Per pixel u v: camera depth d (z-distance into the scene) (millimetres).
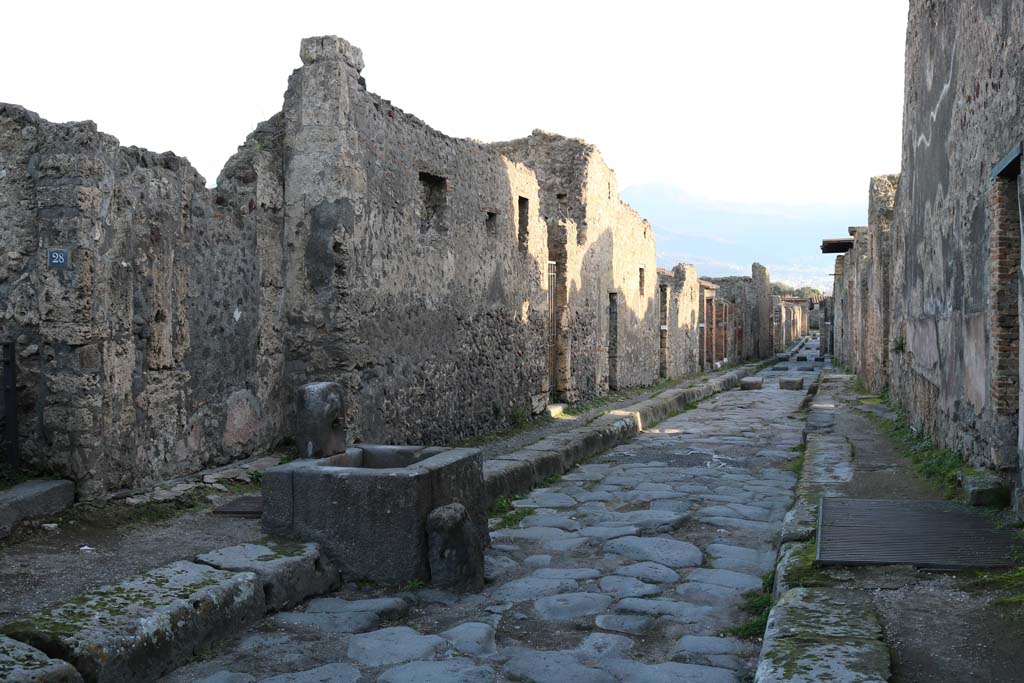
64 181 5855
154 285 6527
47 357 5910
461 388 10430
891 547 4984
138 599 4055
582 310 15680
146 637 3775
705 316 30859
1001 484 6168
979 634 3686
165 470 6672
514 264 12195
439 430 9797
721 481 8672
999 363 6375
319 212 7883
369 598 4945
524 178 12555
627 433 12117
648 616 4691
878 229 16766
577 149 15875
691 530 6691
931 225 9508
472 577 5211
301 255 7938
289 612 4688
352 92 7984
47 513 5570
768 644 3572
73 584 4480
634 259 19969
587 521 6992
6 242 6039
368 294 8242
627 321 19297
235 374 7438
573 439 10117
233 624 4320
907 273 11719
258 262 7707
